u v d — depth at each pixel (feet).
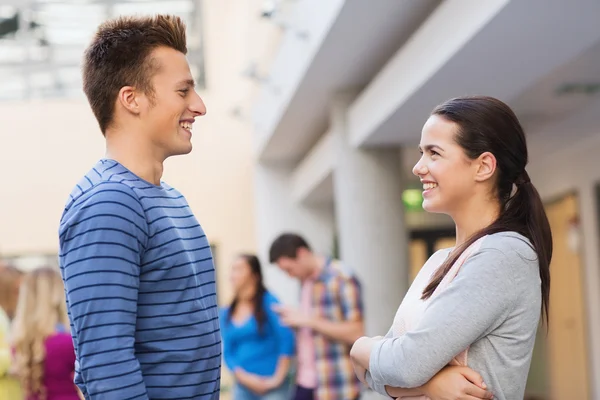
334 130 29.76
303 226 46.78
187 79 7.91
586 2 15.08
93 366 6.81
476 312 7.18
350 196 29.35
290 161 46.93
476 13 16.52
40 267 18.79
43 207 47.11
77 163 47.39
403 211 29.58
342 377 18.03
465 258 7.47
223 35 47.75
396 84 22.77
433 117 7.97
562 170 38.32
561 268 39.65
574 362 38.32
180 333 7.39
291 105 31.94
